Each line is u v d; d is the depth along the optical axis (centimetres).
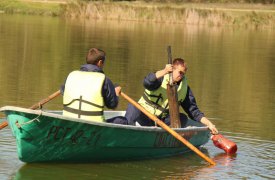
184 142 1324
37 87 2247
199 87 2472
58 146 1234
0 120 1597
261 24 6906
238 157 1400
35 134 1191
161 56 3475
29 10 6894
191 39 4797
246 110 2008
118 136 1283
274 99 2272
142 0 8031
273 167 1320
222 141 1427
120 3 7262
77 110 1261
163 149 1392
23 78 2455
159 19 6744
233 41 4847
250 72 3034
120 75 2648
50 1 7469
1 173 1187
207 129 1473
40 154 1234
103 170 1256
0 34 4288
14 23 5331
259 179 1223
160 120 1370
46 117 1173
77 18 6644
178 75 1397
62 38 4294
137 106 1350
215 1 8462
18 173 1195
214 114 1909
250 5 8475
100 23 6050
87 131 1234
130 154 1342
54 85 2312
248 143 1530
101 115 1266
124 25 5947
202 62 3328
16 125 1177
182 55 3609
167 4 7862
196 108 1448
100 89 1258
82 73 1272
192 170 1284
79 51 3544
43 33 4591
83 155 1281
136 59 3281
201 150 1475
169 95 1396
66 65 2911
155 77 1373
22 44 3756
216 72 2956
